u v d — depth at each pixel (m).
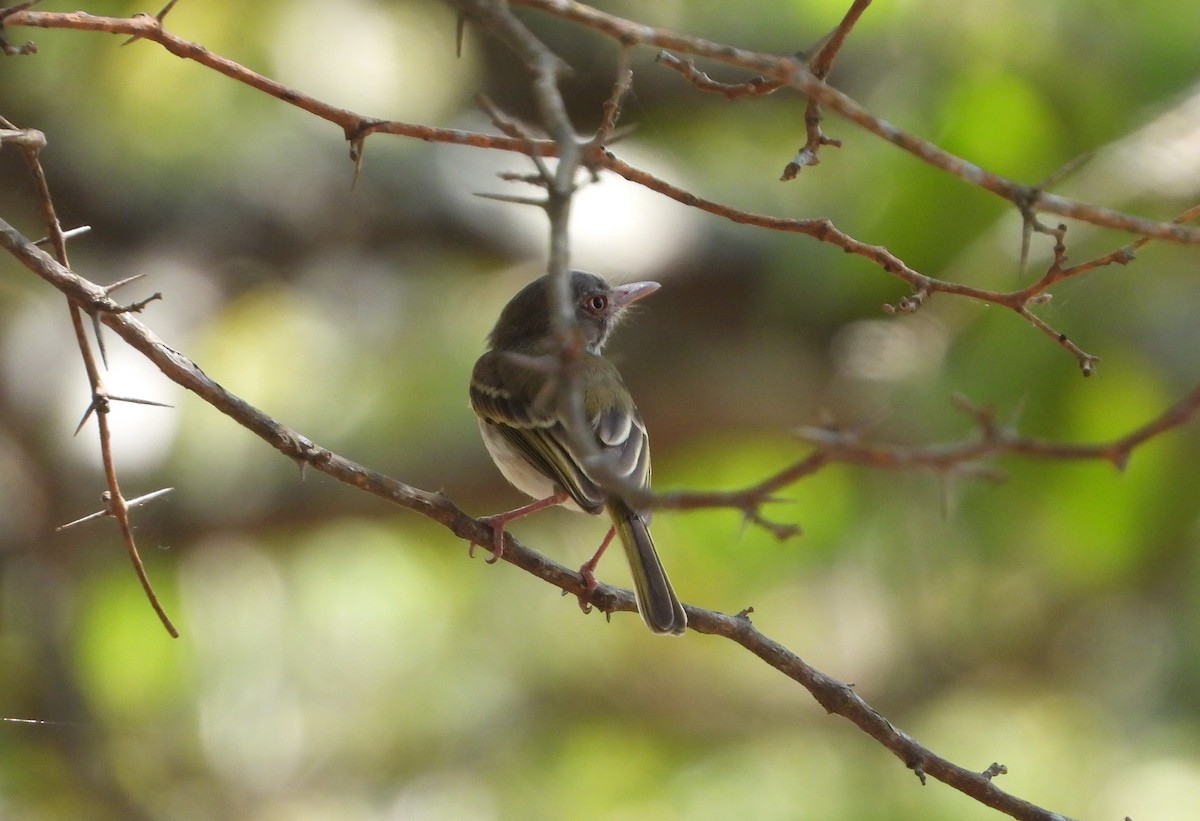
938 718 13.34
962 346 9.07
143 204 12.55
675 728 14.09
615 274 12.73
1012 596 12.77
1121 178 8.66
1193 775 11.83
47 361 11.77
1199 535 10.34
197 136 12.27
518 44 3.97
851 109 4.20
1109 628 12.51
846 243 5.35
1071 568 11.04
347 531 14.49
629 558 6.48
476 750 14.09
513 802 13.62
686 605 6.04
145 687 13.01
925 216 9.22
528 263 13.28
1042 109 9.06
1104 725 12.41
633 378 13.26
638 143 13.55
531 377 7.59
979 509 9.75
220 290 12.73
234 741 13.45
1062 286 8.70
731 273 13.02
